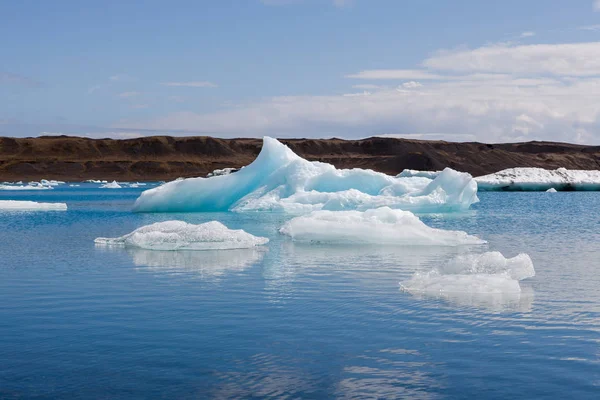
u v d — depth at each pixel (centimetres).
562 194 6431
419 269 1248
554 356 668
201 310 885
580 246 1742
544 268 1293
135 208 3359
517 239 1959
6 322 821
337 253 1501
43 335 755
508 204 4478
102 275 1188
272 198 3145
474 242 1739
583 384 586
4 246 1711
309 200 3064
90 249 1614
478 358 661
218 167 19662
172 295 992
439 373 616
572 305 909
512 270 1142
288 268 1260
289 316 845
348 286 1064
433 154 16150
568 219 2919
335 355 673
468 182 3170
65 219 2920
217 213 3173
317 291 1020
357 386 582
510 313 859
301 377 606
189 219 2805
